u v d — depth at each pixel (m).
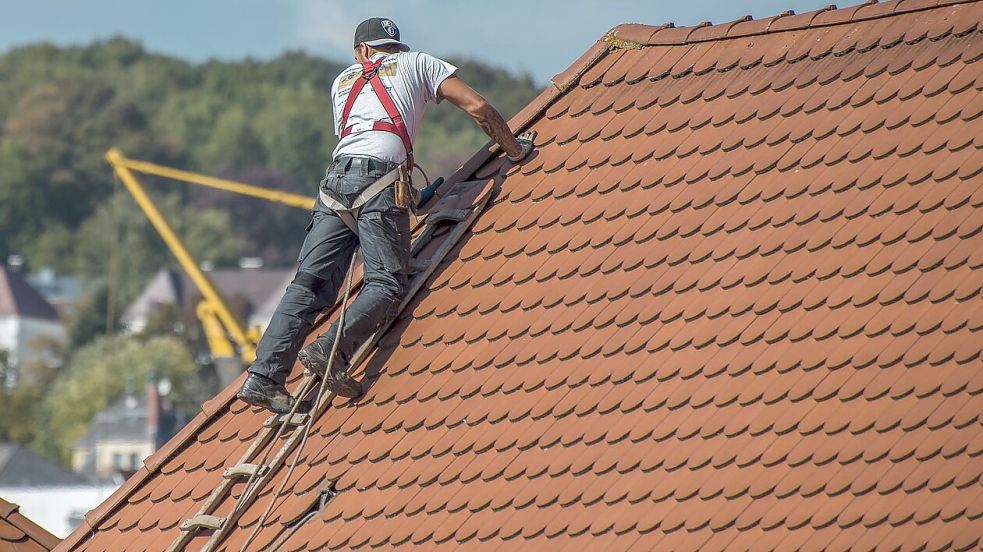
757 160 28.23
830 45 29.62
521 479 24.86
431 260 29.97
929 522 21.09
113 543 27.97
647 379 25.41
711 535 22.45
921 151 26.44
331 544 25.48
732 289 26.12
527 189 30.64
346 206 28.75
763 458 23.11
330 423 28.09
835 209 26.42
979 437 21.73
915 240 25.03
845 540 21.41
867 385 23.28
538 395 26.17
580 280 27.94
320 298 29.78
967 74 27.22
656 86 31.19
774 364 24.45
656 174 29.23
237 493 27.66
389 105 29.02
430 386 27.53
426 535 24.73
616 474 24.09
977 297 23.61
